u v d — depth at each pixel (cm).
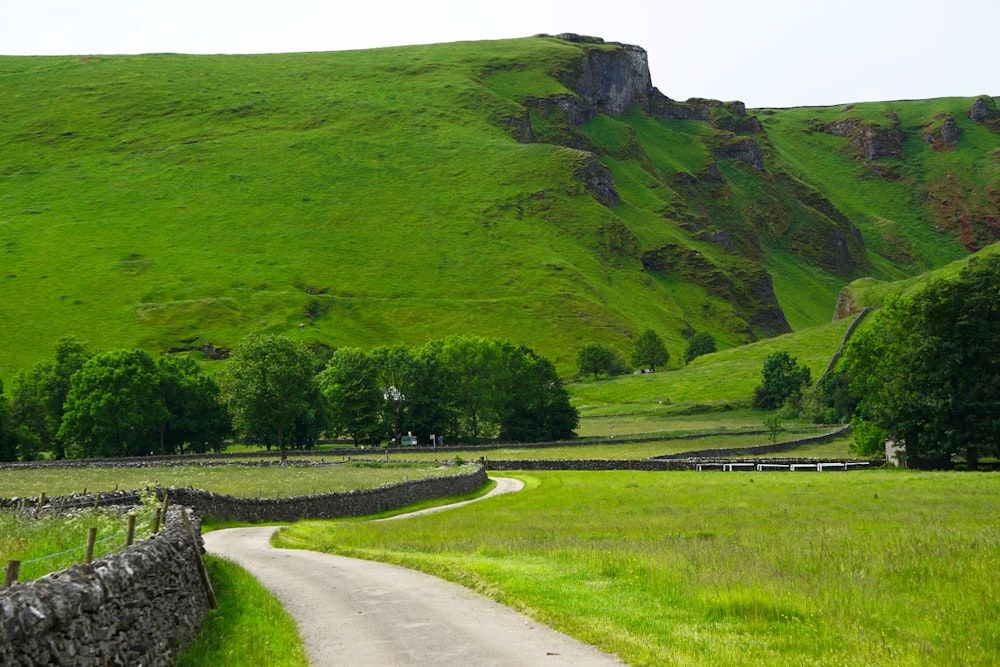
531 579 2480
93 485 6412
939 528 3300
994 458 8481
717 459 9619
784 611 1969
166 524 2153
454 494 6912
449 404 14062
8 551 1892
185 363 13662
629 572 2516
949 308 7969
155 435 12744
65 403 12369
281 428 10562
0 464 9550
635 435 13438
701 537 3384
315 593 2481
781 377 17100
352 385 13362
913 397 7994
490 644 1780
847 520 3847
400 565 3008
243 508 4878
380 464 9206
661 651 1642
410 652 1734
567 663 1609
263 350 10619
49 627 1100
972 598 2045
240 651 1702
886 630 1805
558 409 14625
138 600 1448
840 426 14162
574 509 5003
